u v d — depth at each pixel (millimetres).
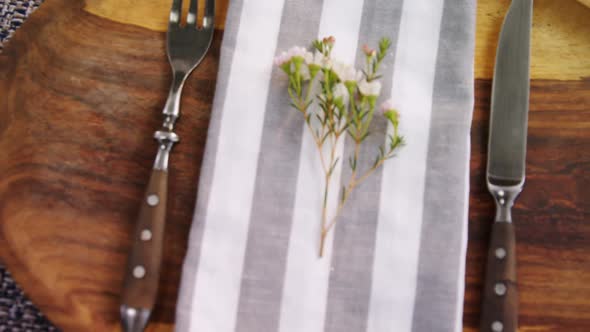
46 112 344
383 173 331
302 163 333
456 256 317
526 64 351
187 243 325
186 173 337
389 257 320
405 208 325
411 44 351
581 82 354
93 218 326
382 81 346
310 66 324
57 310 310
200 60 357
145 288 306
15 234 320
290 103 341
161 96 354
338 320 316
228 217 324
